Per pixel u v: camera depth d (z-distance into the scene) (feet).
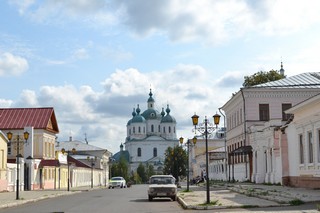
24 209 88.02
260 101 187.42
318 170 107.14
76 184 271.08
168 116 625.41
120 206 90.27
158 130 629.10
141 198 121.29
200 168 327.06
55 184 220.64
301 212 60.75
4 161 159.94
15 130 200.64
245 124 186.09
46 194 143.54
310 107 110.52
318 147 108.06
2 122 204.23
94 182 326.65
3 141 158.92
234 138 212.23
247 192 107.04
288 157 129.18
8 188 164.76
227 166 232.94
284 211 63.77
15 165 171.01
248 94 187.11
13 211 83.41
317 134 108.37
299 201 75.72
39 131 203.92
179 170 405.18
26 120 205.87
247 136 184.96
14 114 208.85
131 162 594.65
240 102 196.75
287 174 129.08
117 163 505.66
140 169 546.26
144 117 631.97
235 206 75.97
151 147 599.16
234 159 211.41
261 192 100.58
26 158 185.88
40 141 203.92
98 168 345.31
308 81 189.57
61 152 224.74
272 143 138.00
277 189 108.99
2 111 210.59
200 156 327.06
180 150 409.69
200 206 78.38
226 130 235.20
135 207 87.10
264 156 152.46
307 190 102.12
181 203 92.89
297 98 186.80
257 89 185.88
